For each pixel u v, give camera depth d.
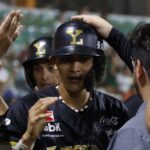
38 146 5.02
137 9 17.80
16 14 4.92
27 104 5.10
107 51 14.59
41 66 6.20
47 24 15.71
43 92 5.21
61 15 15.88
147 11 17.73
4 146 4.98
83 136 5.08
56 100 4.82
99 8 17.08
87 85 5.07
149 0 17.72
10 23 4.90
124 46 5.51
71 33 5.03
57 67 5.06
